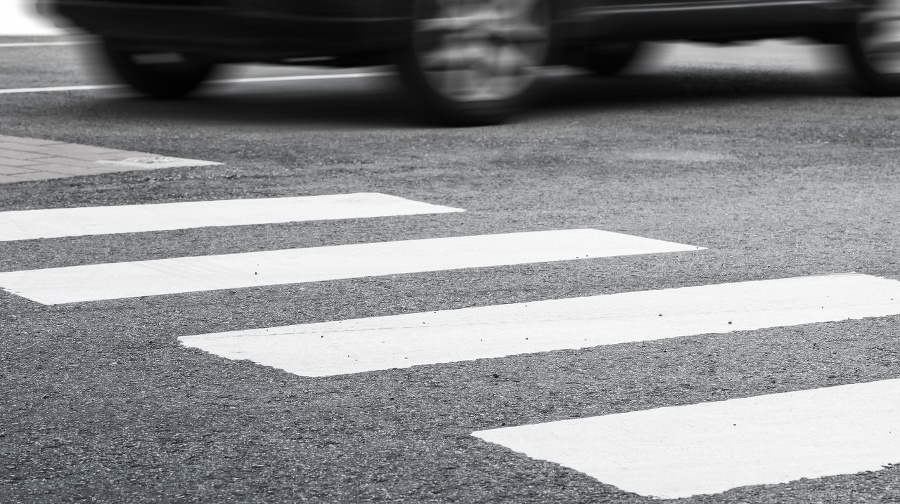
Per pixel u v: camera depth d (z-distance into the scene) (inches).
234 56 393.4
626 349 186.5
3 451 149.4
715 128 394.9
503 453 148.3
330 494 137.9
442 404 164.2
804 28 455.8
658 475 141.9
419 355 183.6
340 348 186.7
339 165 331.6
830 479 140.7
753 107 442.3
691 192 300.2
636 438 152.6
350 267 232.7
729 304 209.5
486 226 265.3
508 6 400.2
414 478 141.7
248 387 170.4
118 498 137.0
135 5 400.8
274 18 376.5
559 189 303.3
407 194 296.8
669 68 570.3
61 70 542.6
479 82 400.2
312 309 206.7
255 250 244.7
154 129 389.1
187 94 471.8
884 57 469.7
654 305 208.8
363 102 458.9
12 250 243.1
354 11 377.4
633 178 316.5
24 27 715.4
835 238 256.1
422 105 395.5
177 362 180.7
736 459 146.1
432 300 211.9
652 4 425.4
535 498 136.5
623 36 425.1
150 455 148.3
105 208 280.1
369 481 141.1
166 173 319.0
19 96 464.4
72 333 193.5
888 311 205.9
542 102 458.6
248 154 345.7
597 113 428.8
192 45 398.9
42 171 319.6
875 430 154.6
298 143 364.2
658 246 248.2
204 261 236.2
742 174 322.3
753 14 442.3
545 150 355.9
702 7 433.4
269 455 148.3
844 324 198.7
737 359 182.1
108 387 170.4
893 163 338.6
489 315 203.5
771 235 258.1
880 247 248.8
